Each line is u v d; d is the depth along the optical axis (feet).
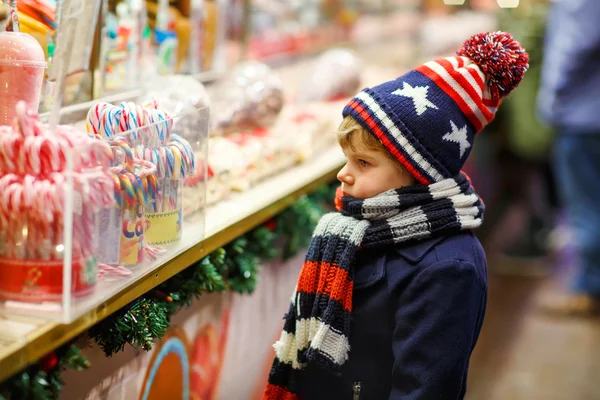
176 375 6.14
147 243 4.83
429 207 4.80
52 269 3.96
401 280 4.75
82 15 5.92
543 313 13.42
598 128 12.43
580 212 13.15
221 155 7.05
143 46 7.64
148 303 4.90
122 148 4.42
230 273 6.50
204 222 5.49
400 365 4.64
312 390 5.08
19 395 3.92
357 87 10.91
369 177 4.88
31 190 3.88
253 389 7.99
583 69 12.25
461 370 4.61
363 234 4.83
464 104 4.83
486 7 16.93
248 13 10.70
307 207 7.72
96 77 6.49
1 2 5.20
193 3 8.41
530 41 14.30
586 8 11.87
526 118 14.96
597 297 13.39
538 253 15.92
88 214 4.05
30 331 3.83
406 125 4.72
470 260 4.75
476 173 14.79
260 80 8.43
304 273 4.94
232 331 7.15
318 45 13.20
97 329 4.61
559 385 10.84
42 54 4.58
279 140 8.19
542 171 15.89
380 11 15.03
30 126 3.98
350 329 4.89
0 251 3.99
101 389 5.07
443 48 15.12
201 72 8.84
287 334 5.09
